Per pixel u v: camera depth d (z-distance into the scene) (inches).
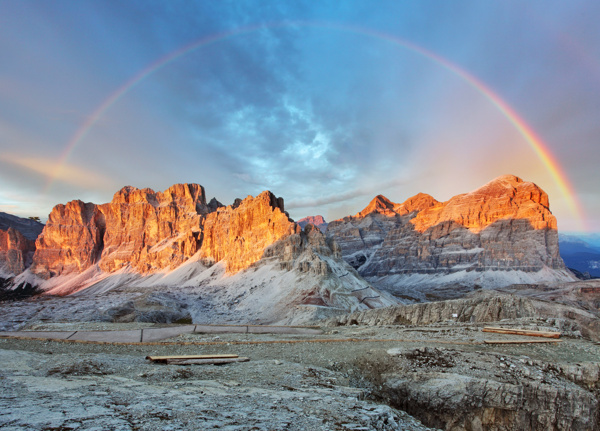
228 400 731.4
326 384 954.1
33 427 510.0
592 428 1020.5
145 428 540.1
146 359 1186.6
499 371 1072.8
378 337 1541.6
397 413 817.5
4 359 1043.3
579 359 1177.4
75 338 1534.2
